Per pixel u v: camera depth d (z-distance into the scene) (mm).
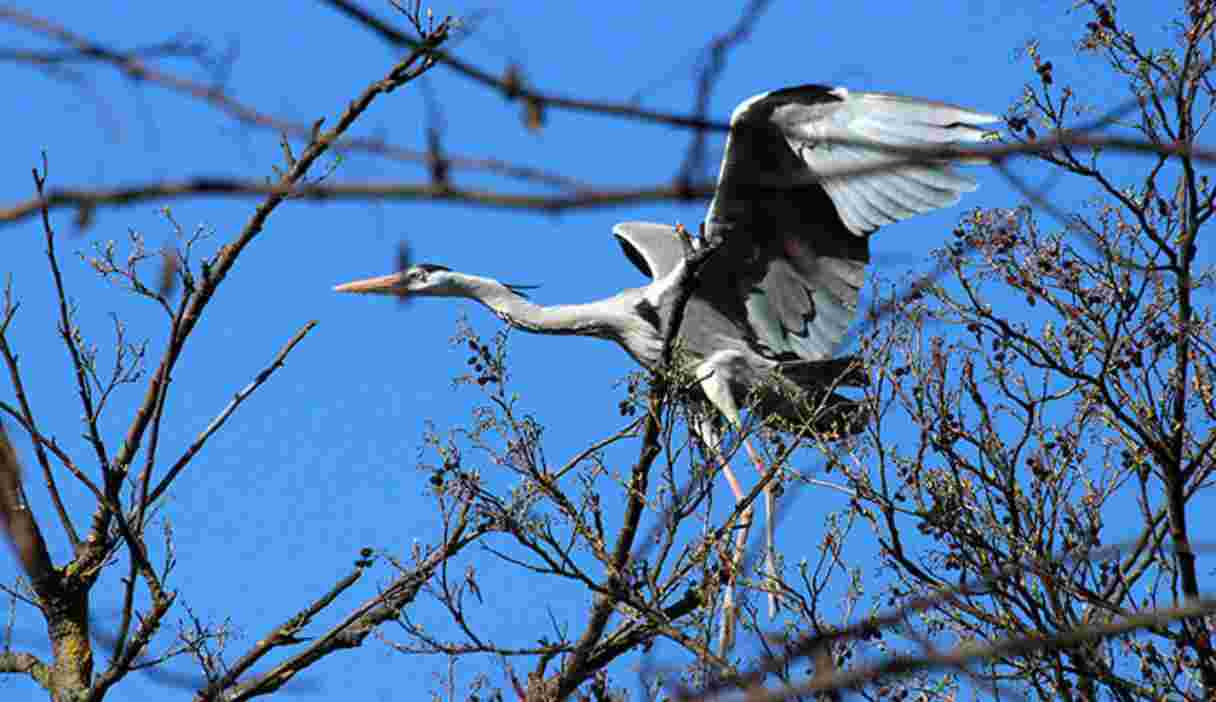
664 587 11383
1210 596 3035
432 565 11766
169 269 5227
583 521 11484
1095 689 10797
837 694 8375
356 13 2537
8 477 3934
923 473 11375
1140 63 11250
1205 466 11789
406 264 3318
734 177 14453
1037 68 11211
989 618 10523
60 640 11875
